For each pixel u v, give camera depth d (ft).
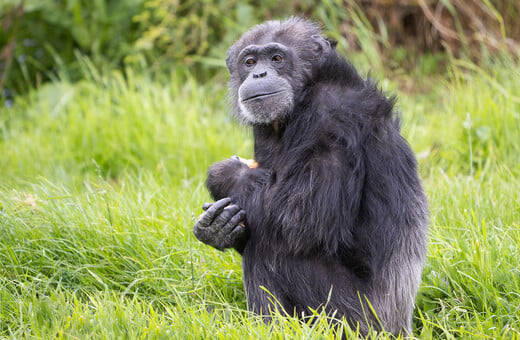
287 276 46.14
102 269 52.70
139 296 50.62
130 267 53.42
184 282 51.01
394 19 107.14
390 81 95.86
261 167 50.44
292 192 44.75
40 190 64.44
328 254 44.80
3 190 66.59
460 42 104.06
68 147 85.20
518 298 46.70
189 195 66.54
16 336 42.42
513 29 102.63
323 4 106.52
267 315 46.32
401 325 47.42
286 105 48.73
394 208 45.52
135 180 75.05
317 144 45.21
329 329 41.29
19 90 111.96
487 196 59.88
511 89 81.71
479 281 48.16
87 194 60.34
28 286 49.16
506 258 50.19
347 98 46.65
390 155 45.68
